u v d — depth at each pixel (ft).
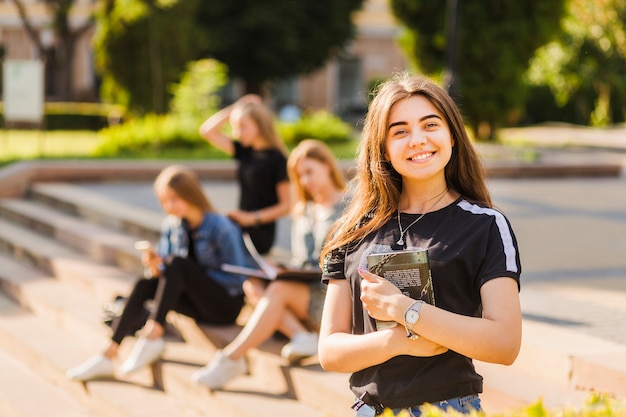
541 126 135.64
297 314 21.65
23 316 30.86
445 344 9.87
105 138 70.49
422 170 10.71
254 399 20.22
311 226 22.58
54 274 34.30
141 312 23.32
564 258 29.58
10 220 46.06
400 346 10.16
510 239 10.27
